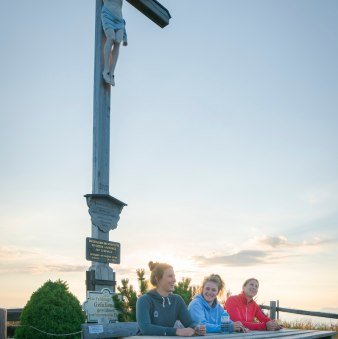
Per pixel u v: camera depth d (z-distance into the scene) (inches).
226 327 205.8
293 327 494.0
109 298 367.6
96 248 399.2
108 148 431.5
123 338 144.3
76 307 371.9
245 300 253.6
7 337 383.6
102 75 432.5
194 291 352.2
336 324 473.7
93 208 407.2
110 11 435.8
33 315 356.8
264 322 237.6
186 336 161.5
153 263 191.5
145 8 449.1
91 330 135.0
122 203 433.4
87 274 394.3
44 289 368.5
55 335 350.6
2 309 341.4
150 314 177.9
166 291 183.8
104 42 439.8
